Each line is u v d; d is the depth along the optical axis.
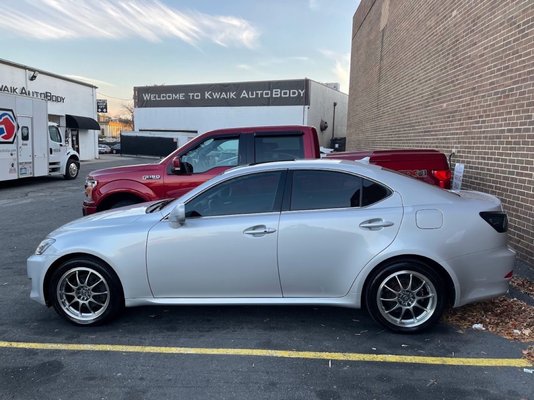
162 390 3.04
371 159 6.04
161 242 3.89
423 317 3.77
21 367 3.37
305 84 36.22
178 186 6.35
